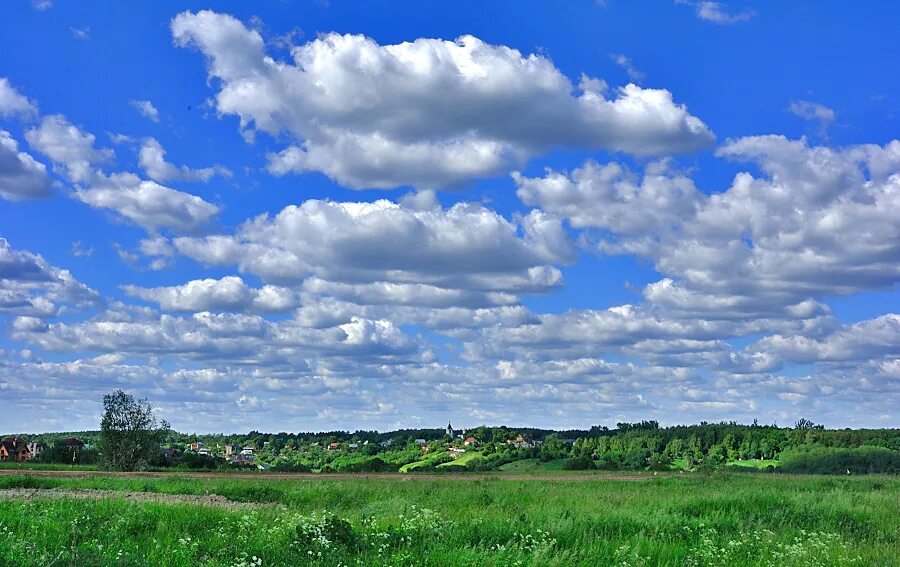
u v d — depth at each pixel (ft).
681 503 79.36
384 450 457.68
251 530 53.57
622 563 47.98
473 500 84.79
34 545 42.19
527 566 45.80
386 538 52.01
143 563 41.29
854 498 92.12
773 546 56.44
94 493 86.53
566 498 87.15
